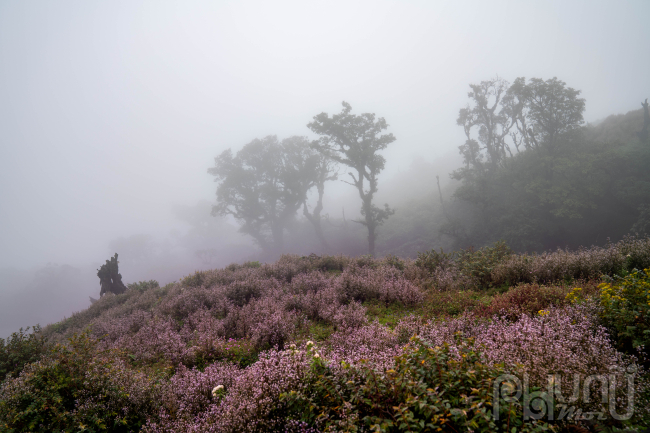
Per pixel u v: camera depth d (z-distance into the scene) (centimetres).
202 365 612
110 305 1602
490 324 527
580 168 2944
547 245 3094
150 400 466
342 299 884
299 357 423
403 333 545
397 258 1369
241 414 362
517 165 3616
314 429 327
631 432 272
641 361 371
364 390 323
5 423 411
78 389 471
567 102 3183
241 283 1105
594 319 449
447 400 282
